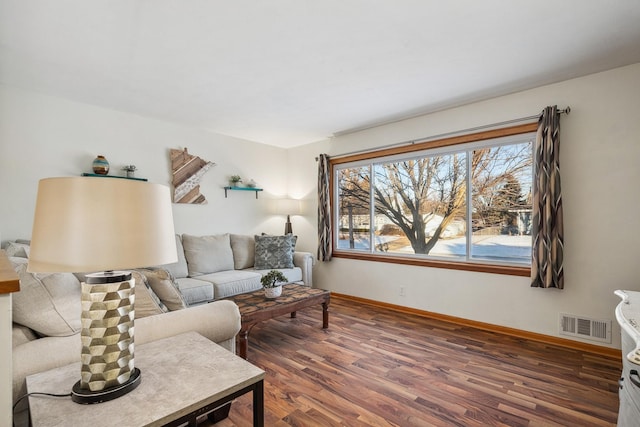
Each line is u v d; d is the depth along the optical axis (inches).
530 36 78.0
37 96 111.0
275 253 157.8
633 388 38.9
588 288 100.4
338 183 177.8
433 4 65.8
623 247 95.2
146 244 37.2
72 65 91.6
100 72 96.3
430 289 136.3
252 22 71.7
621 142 95.1
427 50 84.7
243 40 79.2
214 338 64.8
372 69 95.6
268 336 114.4
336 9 67.3
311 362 93.5
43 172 112.0
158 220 39.3
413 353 99.5
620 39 79.4
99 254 34.2
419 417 67.7
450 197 135.3
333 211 177.9
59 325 48.9
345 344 107.0
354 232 170.4
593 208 99.4
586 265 100.7
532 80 103.7
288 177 198.4
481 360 94.4
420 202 144.8
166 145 145.7
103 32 75.0
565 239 103.8
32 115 109.9
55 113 114.8
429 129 136.6
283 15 69.2
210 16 69.3
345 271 168.1
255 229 181.2
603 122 97.6
